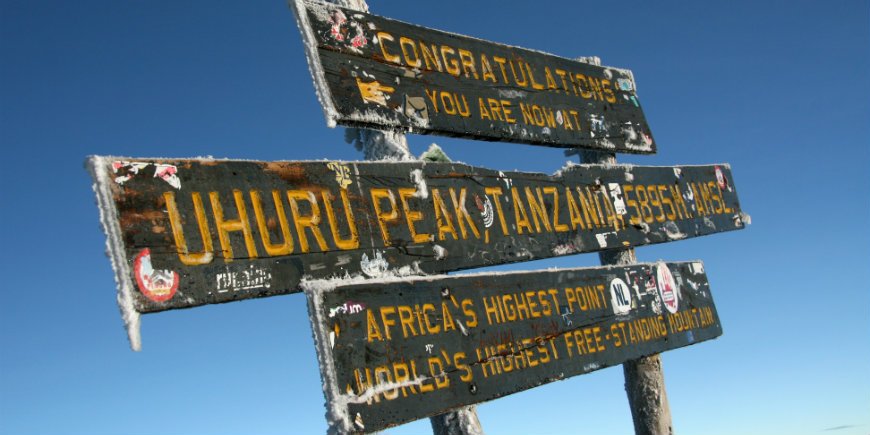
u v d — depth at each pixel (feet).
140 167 9.58
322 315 10.42
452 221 13.12
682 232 18.26
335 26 12.52
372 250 11.71
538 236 14.64
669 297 17.57
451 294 12.42
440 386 11.65
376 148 14.05
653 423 18.11
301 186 11.19
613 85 18.62
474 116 14.46
